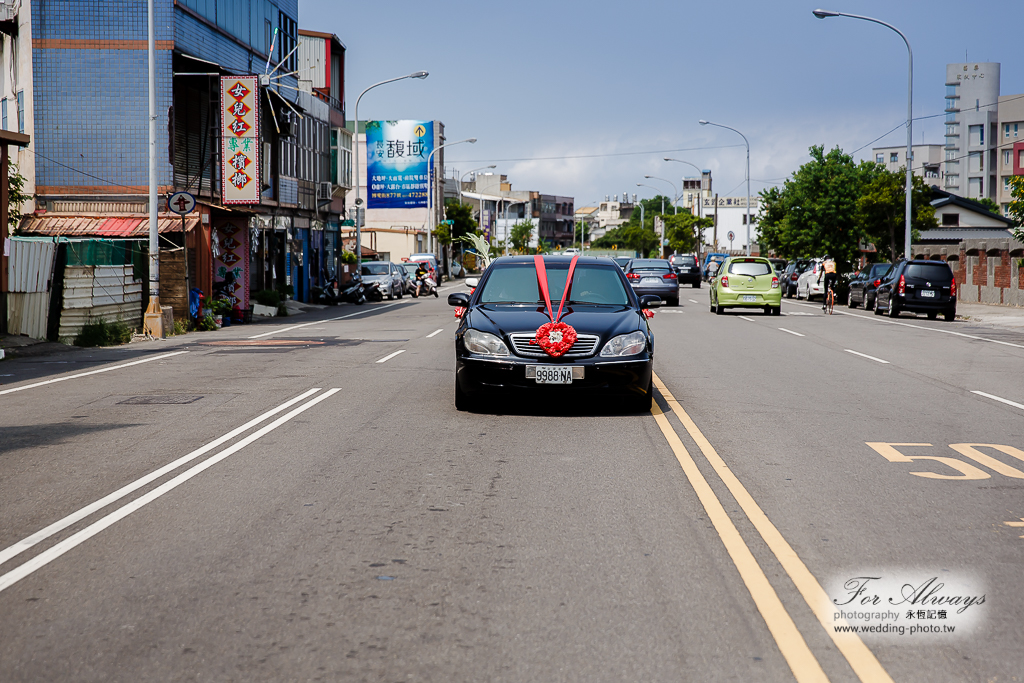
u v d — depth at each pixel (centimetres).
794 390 1322
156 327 2361
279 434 978
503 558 561
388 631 451
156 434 985
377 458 853
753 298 3148
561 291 1185
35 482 765
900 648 434
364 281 4688
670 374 1505
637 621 463
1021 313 3303
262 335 2400
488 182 17375
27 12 2959
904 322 2833
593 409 1138
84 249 2188
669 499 704
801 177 4794
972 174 12244
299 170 4388
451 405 1172
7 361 1761
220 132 3119
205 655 424
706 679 401
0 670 411
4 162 1988
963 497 713
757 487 743
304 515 659
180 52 3005
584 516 655
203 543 593
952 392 1309
